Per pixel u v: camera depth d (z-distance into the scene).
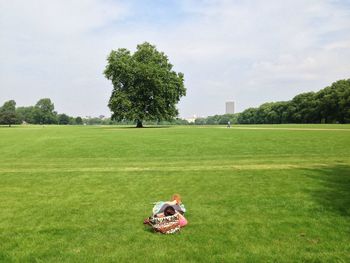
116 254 7.05
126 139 40.34
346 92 119.12
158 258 6.82
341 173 16.19
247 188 13.16
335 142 31.56
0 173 18.06
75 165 21.02
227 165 19.64
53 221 9.30
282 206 10.44
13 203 11.34
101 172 17.83
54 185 14.45
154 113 93.75
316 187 13.02
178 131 60.44
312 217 9.26
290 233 8.10
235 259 6.73
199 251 7.14
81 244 7.62
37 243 7.71
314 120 137.88
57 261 6.75
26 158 25.06
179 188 13.44
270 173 16.47
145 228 8.67
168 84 93.81
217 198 11.66
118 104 90.94
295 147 28.16
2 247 7.50
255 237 7.89
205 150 27.69
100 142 36.91
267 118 171.75
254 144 31.33
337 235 7.89
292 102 151.75
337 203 10.62
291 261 6.61
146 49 97.19
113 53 95.25
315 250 7.11
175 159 23.03
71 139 42.28
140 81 93.62
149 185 14.14
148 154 26.09
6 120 185.25
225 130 61.88
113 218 9.53
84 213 10.05
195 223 8.98
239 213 9.81
